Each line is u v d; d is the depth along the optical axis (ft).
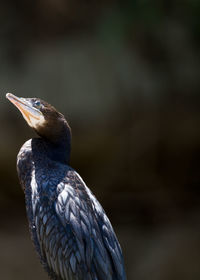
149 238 44.39
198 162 47.34
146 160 46.88
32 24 47.09
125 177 46.83
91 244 18.29
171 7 45.68
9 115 44.60
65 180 19.36
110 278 18.37
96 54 46.26
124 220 46.37
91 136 45.93
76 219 18.38
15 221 46.42
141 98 46.50
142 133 46.44
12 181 46.19
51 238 18.62
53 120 21.12
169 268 41.45
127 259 43.01
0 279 41.27
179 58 47.01
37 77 44.98
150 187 47.19
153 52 46.88
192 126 46.70
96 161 46.50
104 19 46.50
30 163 20.68
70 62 45.68
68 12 47.01
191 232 43.93
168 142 46.75
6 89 44.39
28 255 43.01
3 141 44.60
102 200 46.93
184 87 47.19
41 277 41.63
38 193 19.20
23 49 46.24
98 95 45.57
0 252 43.09
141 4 45.42
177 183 47.52
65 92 44.98
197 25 45.83
